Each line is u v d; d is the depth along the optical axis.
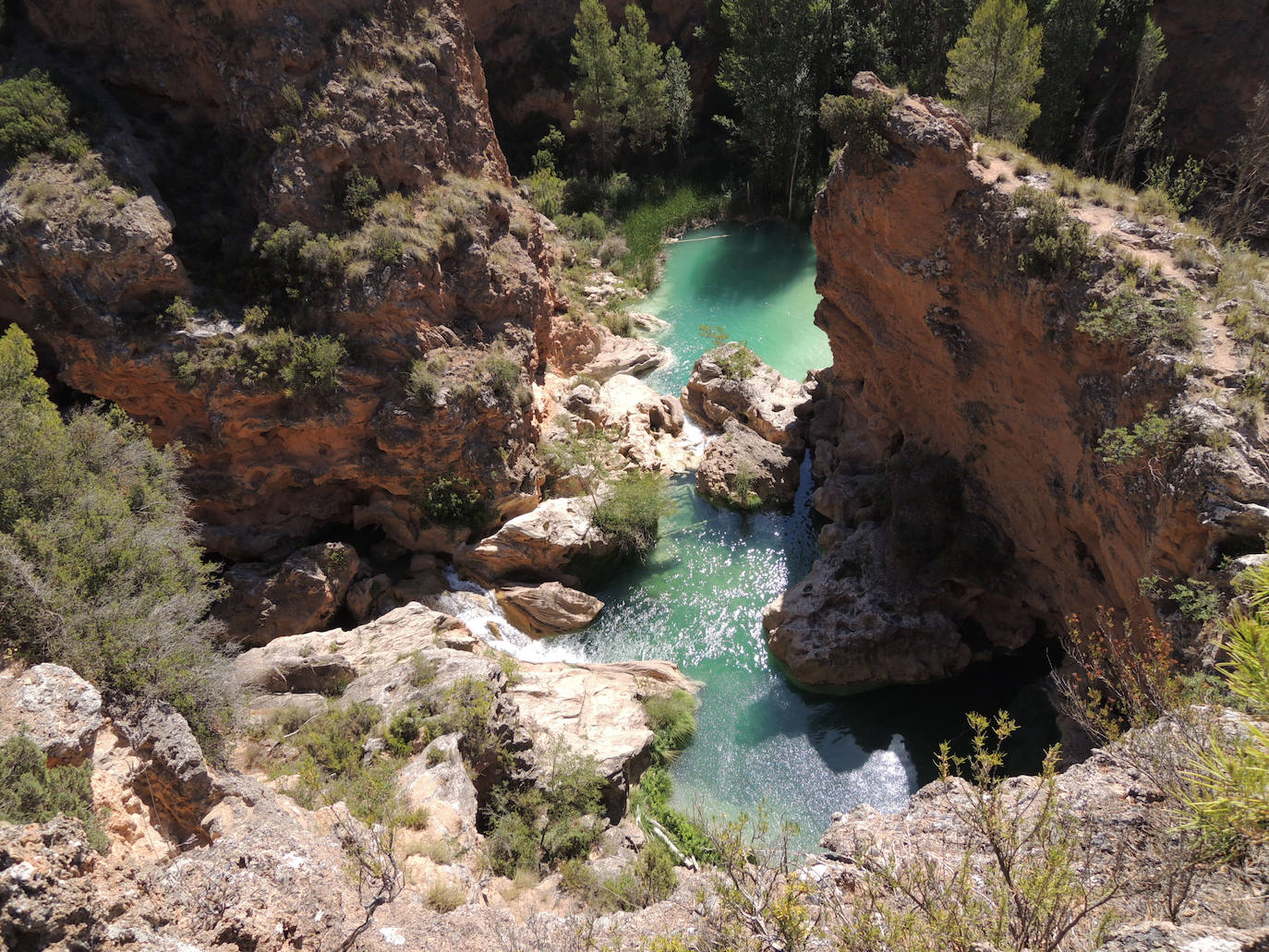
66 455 23.39
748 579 36.84
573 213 61.41
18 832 10.67
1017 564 31.61
